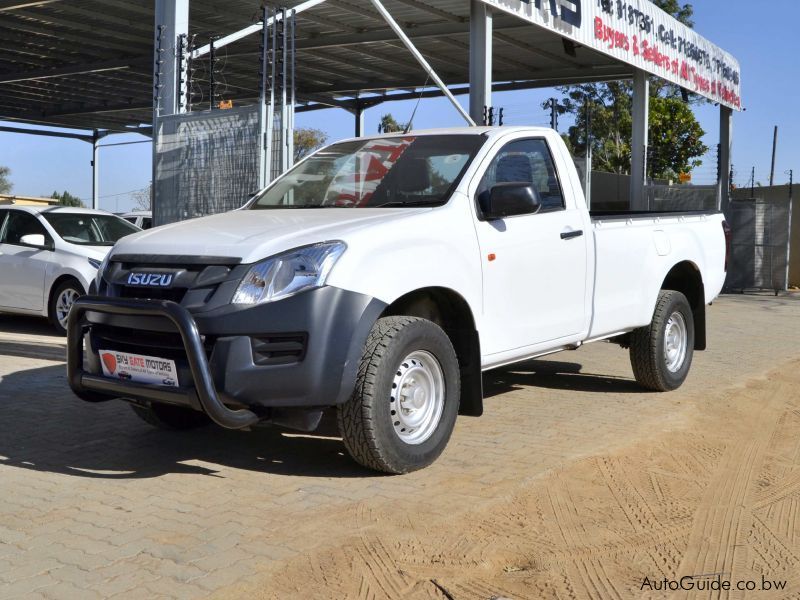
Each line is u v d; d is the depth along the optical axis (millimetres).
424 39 18516
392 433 4625
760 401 6941
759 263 22172
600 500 4383
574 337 6125
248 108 9359
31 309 10945
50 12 16844
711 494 4512
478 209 5344
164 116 10289
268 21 9898
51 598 3234
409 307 5141
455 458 5125
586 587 3355
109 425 6004
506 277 5422
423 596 3270
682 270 7734
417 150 5738
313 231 4594
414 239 4801
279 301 4289
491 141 5664
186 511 4207
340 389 4379
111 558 3611
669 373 7199
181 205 10102
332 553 3648
